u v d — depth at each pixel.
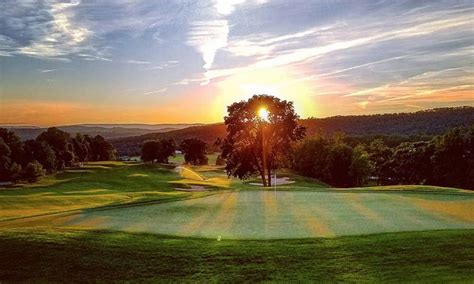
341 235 17.14
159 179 78.56
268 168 68.25
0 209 32.44
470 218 20.05
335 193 29.91
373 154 100.12
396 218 20.19
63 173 92.94
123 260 15.53
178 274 14.65
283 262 15.05
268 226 18.98
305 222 19.67
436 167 73.31
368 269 14.41
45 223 20.09
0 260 15.80
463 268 14.12
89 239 17.14
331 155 89.81
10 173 82.44
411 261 14.75
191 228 18.77
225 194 29.67
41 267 15.34
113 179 77.44
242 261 15.18
